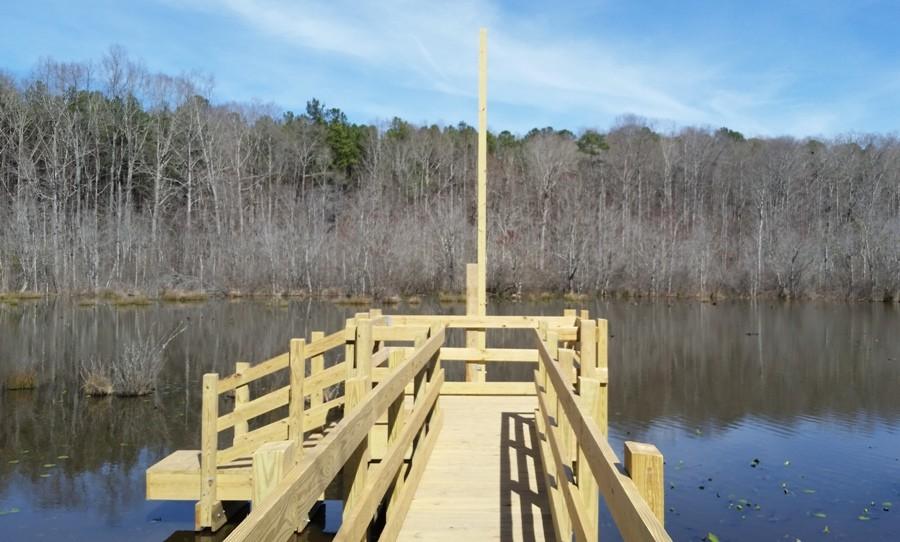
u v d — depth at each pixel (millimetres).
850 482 9875
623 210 52688
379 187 53438
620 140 66188
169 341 19391
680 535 8016
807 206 53938
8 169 42938
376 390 3111
